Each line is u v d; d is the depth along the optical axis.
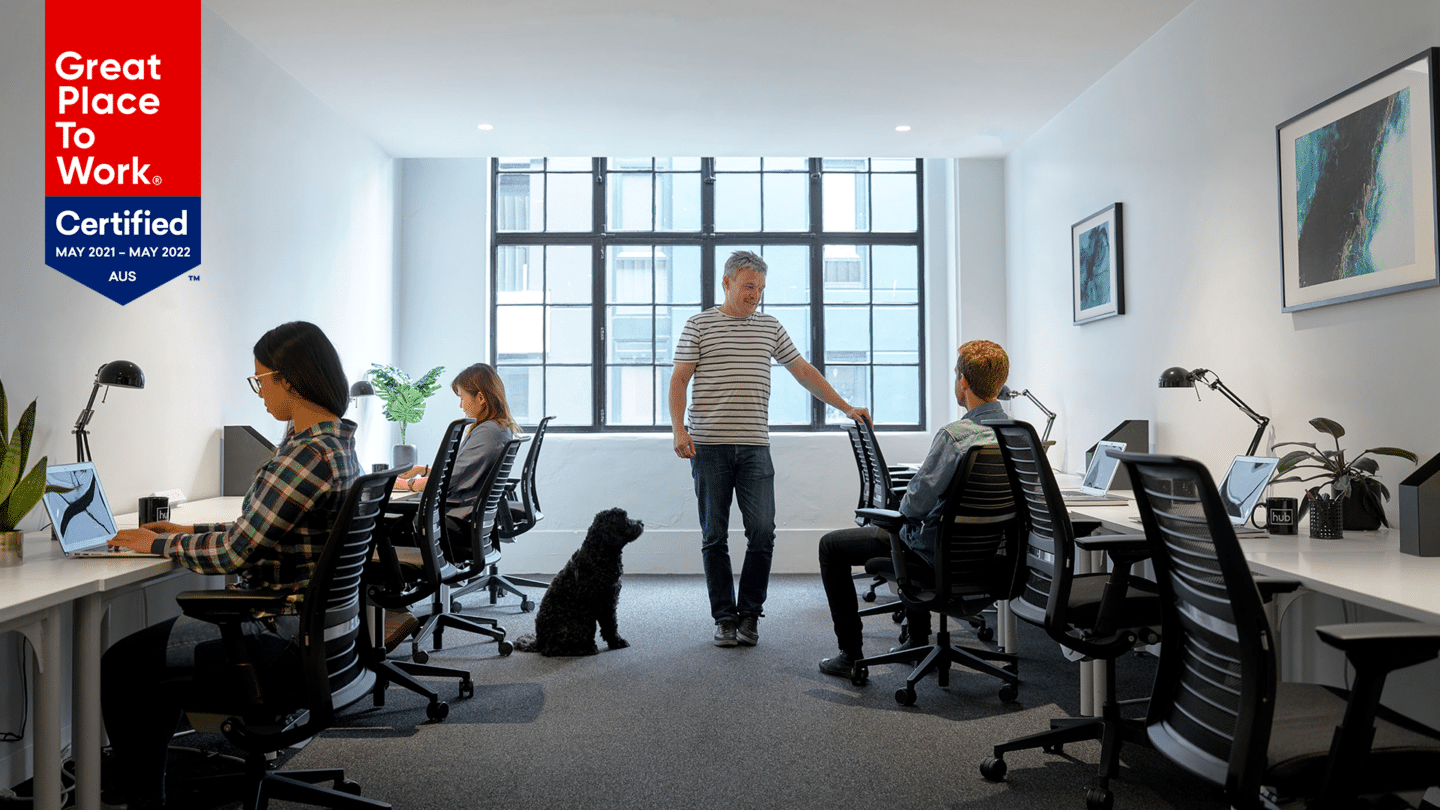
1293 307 2.86
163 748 1.96
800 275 6.05
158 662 1.87
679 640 3.84
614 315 6.02
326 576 1.75
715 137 5.17
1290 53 2.90
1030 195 5.27
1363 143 2.53
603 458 5.72
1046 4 3.52
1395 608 1.44
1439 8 2.31
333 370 1.92
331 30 3.68
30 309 2.57
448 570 3.25
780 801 2.13
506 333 5.98
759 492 3.79
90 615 1.81
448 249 5.84
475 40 3.79
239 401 3.70
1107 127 4.24
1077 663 3.42
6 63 2.49
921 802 2.12
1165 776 2.27
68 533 2.03
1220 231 3.32
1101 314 4.23
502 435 3.81
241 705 1.75
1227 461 3.29
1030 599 2.41
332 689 1.88
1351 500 2.35
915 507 2.75
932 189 5.97
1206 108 3.40
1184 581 1.50
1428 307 2.34
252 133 3.81
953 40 3.85
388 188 5.53
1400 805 1.37
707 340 3.82
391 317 5.62
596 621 3.67
